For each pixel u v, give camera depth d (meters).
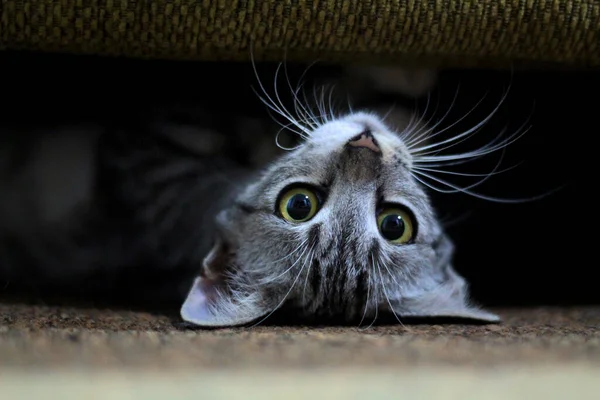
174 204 0.48
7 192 0.51
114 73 0.44
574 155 0.46
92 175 0.50
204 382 0.26
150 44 0.38
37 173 0.51
